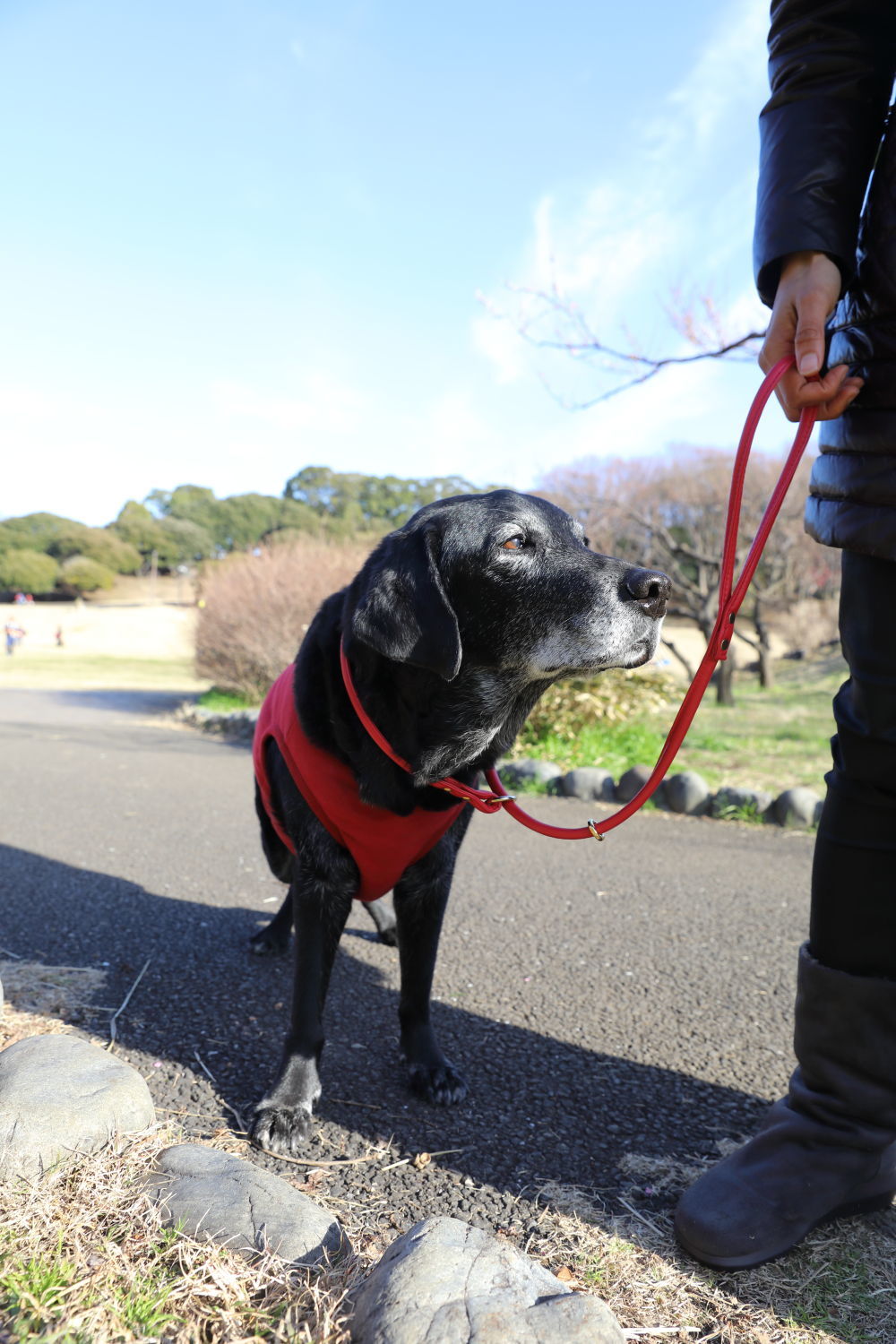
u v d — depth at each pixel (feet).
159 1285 4.10
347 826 6.30
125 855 13.58
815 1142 5.15
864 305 4.79
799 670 74.95
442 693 6.37
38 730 31.19
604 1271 4.81
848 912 5.02
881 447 4.62
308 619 37.88
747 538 59.36
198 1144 5.48
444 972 9.20
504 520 6.47
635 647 6.29
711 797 18.60
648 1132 6.35
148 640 122.93
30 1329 3.70
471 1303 3.79
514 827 16.85
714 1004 8.68
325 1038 7.62
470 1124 6.37
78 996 8.00
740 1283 4.77
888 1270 4.92
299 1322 4.01
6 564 201.36
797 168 4.71
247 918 10.68
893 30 4.75
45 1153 5.08
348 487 245.45
